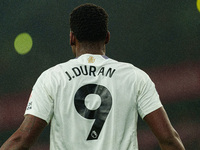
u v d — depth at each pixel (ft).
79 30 24.43
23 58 177.37
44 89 22.93
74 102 22.80
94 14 24.40
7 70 175.83
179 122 167.94
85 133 22.47
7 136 167.32
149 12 178.81
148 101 23.40
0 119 168.86
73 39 25.09
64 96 22.84
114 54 182.70
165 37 179.32
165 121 22.99
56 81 23.08
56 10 178.50
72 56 180.86
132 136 22.94
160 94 176.86
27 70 177.37
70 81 23.18
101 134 22.56
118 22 180.34
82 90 23.08
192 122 165.99
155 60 180.34
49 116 22.71
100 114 22.80
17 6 176.65
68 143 22.34
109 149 22.38
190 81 174.70
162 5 177.06
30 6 177.06
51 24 179.01
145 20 179.42
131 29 180.45
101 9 24.79
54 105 22.77
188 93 173.37
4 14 176.65
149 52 180.55
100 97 23.08
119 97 23.20
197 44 176.35
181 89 174.70
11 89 174.60
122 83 23.56
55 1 177.27
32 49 178.40
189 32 176.76
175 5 176.76
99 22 24.44
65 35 179.73
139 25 179.93
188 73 175.83
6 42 176.65
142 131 152.15
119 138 22.59
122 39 181.27
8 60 176.45
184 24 176.96
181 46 177.88
